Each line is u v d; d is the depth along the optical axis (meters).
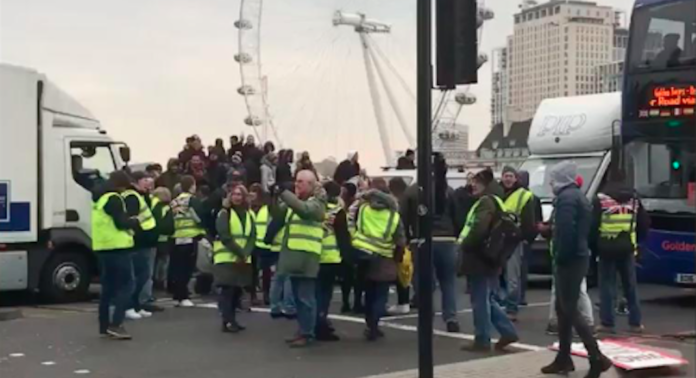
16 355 9.23
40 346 9.77
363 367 8.73
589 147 16.00
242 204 10.77
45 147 13.48
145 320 11.71
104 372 8.41
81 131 13.95
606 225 10.68
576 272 7.82
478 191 9.50
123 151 14.15
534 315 12.23
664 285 14.76
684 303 13.96
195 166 15.45
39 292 14.26
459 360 9.00
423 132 6.99
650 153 13.40
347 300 12.48
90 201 13.86
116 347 9.73
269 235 10.27
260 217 12.55
